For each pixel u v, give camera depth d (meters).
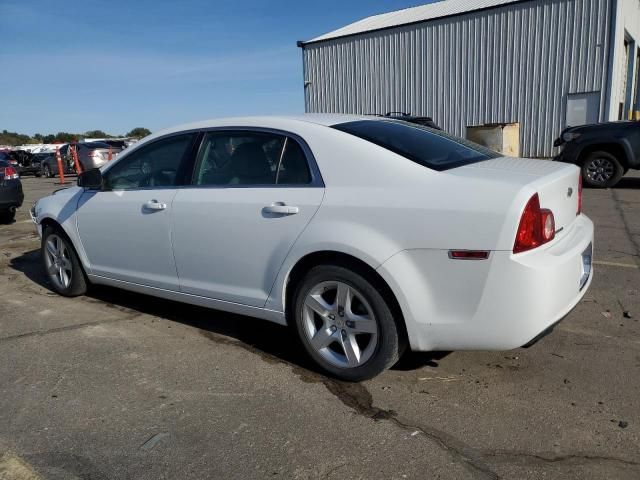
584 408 2.94
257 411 3.02
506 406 2.99
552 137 18.73
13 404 3.17
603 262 5.64
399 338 3.13
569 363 3.46
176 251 3.95
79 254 4.80
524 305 2.75
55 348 3.95
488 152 3.81
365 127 3.52
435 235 2.87
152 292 4.29
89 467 2.57
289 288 3.49
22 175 27.78
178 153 4.05
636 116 24.31
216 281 3.79
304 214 3.27
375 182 3.11
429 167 3.07
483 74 19.70
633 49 23.44
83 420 2.98
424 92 21.16
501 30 19.08
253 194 3.53
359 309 3.24
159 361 3.70
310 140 3.39
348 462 2.55
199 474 2.50
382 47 21.92
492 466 2.49
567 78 18.19
